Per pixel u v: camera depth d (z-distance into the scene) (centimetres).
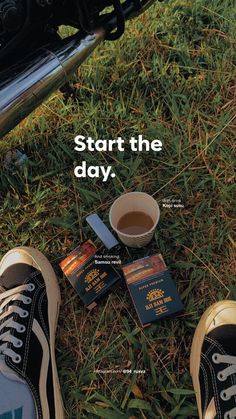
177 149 60
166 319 53
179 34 65
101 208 59
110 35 47
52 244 58
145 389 51
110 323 54
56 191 60
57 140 62
